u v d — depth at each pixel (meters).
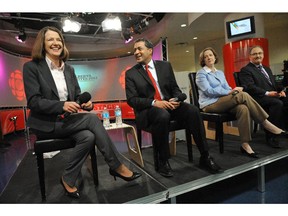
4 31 6.23
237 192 1.92
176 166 1.96
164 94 2.07
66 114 1.48
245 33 4.70
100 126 1.52
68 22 5.21
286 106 2.73
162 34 6.96
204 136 1.80
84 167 2.26
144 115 1.87
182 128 1.97
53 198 1.54
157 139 1.75
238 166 1.84
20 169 2.40
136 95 1.98
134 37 7.79
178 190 1.57
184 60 11.84
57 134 1.50
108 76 8.52
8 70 6.41
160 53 7.34
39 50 1.58
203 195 1.90
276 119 2.39
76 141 1.49
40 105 1.42
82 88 8.33
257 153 2.12
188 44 8.68
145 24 5.96
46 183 1.88
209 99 2.39
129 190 1.56
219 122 2.19
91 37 7.29
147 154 2.49
